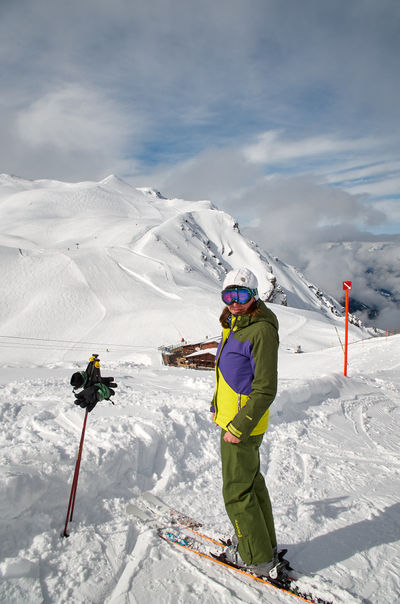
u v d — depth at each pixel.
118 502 3.12
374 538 2.94
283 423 5.81
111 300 86.94
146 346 67.50
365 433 5.86
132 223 177.38
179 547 2.62
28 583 2.12
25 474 2.69
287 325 83.38
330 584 2.32
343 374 9.84
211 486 3.72
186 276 114.94
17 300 84.44
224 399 2.39
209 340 61.47
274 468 4.23
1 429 4.04
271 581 2.32
